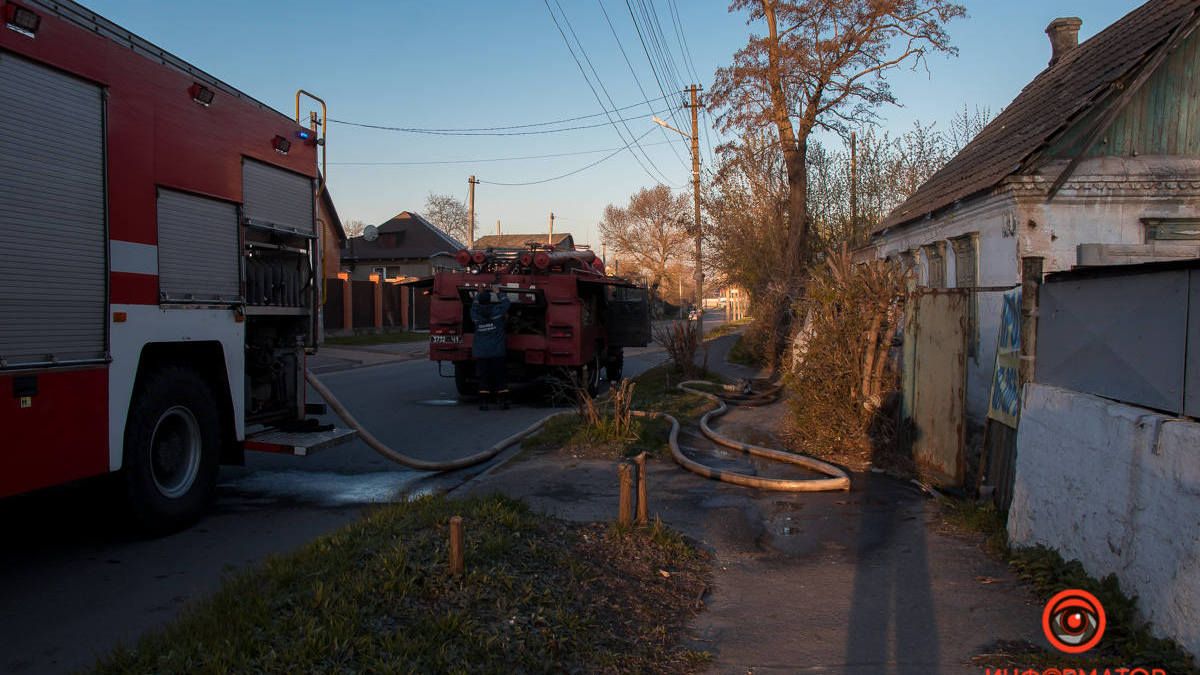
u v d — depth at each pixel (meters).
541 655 3.74
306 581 4.11
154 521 5.84
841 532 6.41
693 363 17.48
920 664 4.03
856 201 24.78
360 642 3.46
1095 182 8.43
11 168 4.60
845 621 4.60
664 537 5.76
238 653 3.31
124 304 5.48
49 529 6.18
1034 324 5.88
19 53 4.63
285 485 7.84
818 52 21.64
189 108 6.18
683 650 4.17
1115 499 4.45
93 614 4.47
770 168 25.83
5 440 4.58
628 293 17.20
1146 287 4.45
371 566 4.29
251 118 6.98
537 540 5.14
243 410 6.96
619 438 9.47
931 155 23.94
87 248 5.16
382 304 33.62
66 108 5.00
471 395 14.89
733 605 4.87
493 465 8.86
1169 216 8.44
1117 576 4.38
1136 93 8.66
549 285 13.68
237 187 6.77
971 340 9.66
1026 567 5.19
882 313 9.50
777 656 4.14
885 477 8.37
